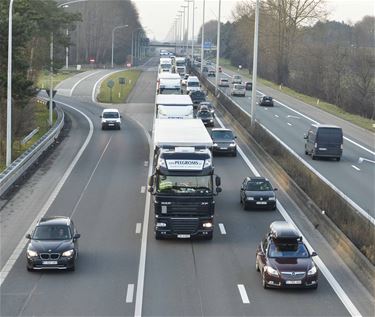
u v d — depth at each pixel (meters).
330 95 158.62
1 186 52.91
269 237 35.06
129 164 68.25
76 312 29.09
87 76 193.25
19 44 69.88
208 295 31.69
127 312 29.16
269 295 31.86
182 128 51.84
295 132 94.94
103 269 35.88
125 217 47.56
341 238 39.69
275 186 58.59
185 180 41.16
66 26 99.88
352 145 86.00
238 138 87.19
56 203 51.25
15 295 31.39
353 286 33.56
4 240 41.16
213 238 42.59
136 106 127.94
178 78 114.19
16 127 75.12
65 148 77.88
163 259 37.88
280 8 184.38
